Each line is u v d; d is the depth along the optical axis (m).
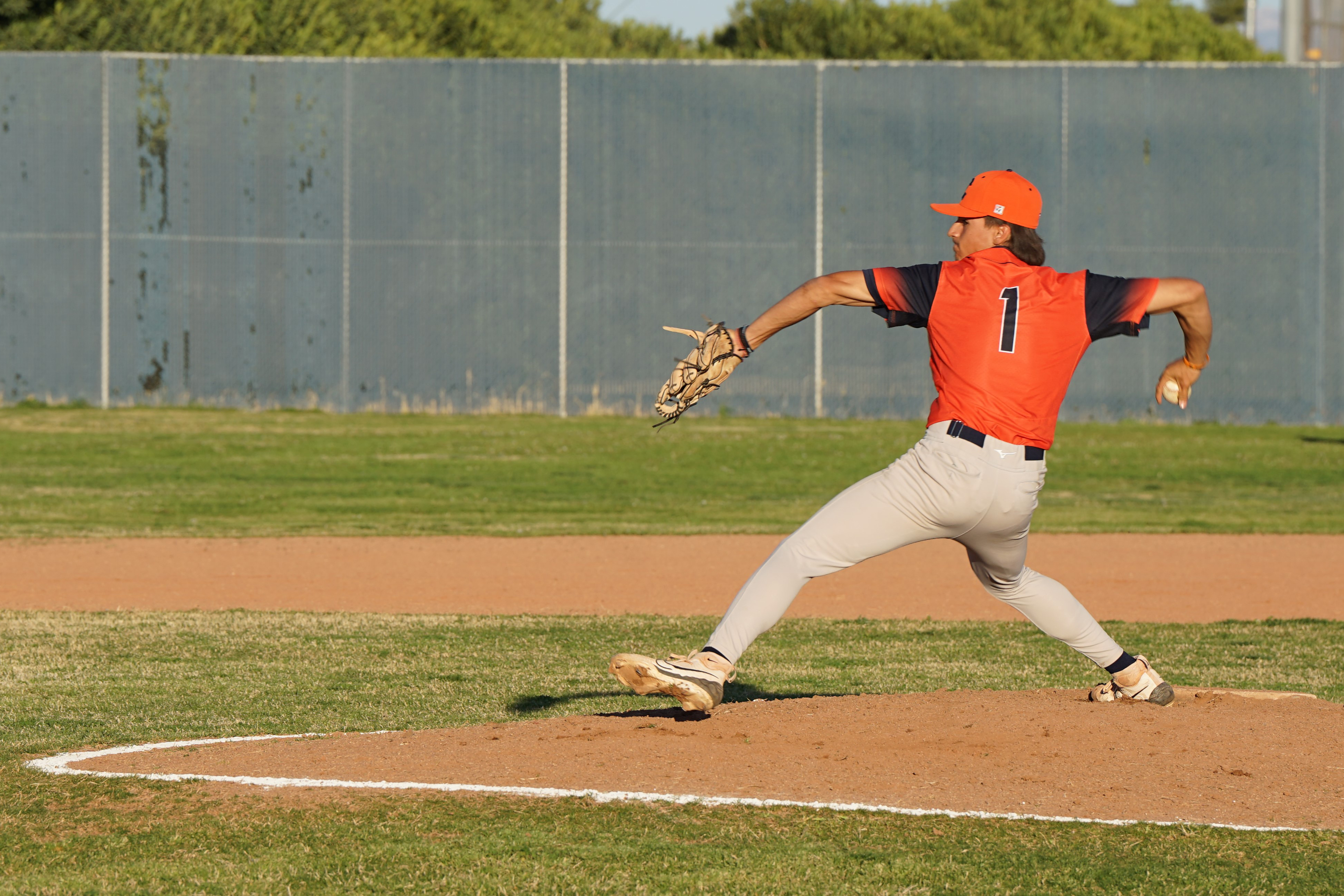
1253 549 40.78
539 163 85.25
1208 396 85.00
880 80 85.12
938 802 13.88
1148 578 35.72
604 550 39.91
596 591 33.44
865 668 23.50
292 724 18.55
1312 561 38.62
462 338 85.81
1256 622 29.06
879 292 13.84
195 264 84.44
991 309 13.62
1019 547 14.59
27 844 12.94
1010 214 14.31
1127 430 79.75
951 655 24.89
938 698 17.77
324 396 85.50
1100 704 17.22
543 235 85.56
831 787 14.28
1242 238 85.06
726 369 14.01
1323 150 84.56
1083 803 13.84
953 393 13.73
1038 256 14.53
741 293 85.94
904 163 85.56
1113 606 31.64
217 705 19.92
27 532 41.59
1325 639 26.81
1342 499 52.25
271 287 85.00
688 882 11.94
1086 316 13.59
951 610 31.02
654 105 85.12
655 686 14.13
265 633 26.69
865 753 15.34
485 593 33.00
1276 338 85.00
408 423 77.31
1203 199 85.19
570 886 11.85
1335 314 84.75
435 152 85.25
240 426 74.44
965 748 15.46
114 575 34.78
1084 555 39.53
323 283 85.31
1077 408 85.19
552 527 44.12
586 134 85.25
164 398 84.62
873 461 62.44
